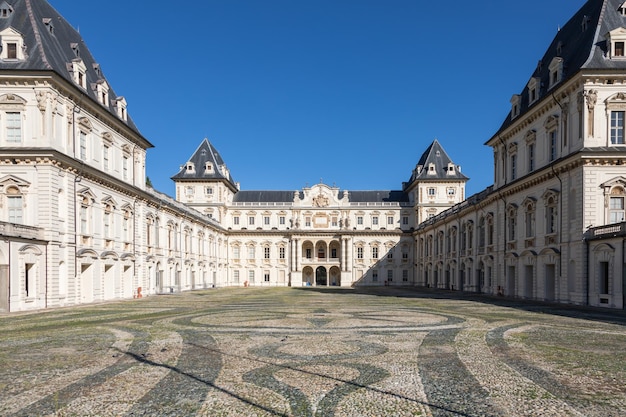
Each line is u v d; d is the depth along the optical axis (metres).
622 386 10.02
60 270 33.69
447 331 18.33
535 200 38.28
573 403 8.84
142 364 12.34
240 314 25.88
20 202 32.69
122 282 44.03
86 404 8.92
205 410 8.52
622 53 32.31
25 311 28.95
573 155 31.55
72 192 35.16
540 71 43.38
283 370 11.52
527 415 8.18
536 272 38.09
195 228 70.12
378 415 8.20
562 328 19.17
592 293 30.44
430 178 90.06
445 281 68.31
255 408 8.61
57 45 37.88
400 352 13.77
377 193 101.88
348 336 16.98
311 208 95.94
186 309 29.91
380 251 95.06
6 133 33.06
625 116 31.72
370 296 46.31
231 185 98.12
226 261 93.50
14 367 12.11
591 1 38.72
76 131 36.28
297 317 23.94
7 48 33.62
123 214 44.62
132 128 47.03
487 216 50.12
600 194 31.06
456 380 10.51
